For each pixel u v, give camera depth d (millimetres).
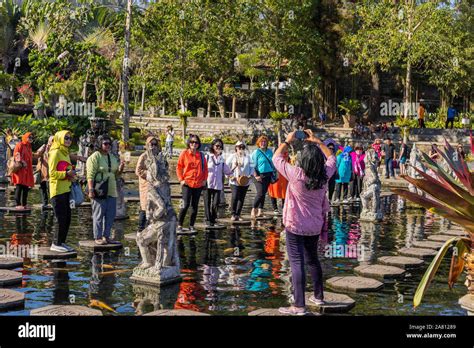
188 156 11445
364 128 43406
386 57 39094
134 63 51750
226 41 42250
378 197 14516
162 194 7535
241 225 12961
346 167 18234
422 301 6977
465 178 5426
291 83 45938
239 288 7367
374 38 39438
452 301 6992
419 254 9789
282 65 46438
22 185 13773
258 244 10547
